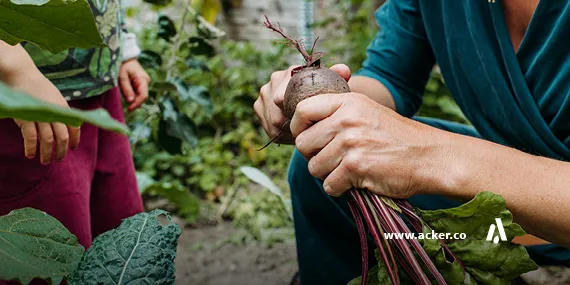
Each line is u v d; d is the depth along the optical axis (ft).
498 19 3.64
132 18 13.15
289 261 7.77
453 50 4.12
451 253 2.64
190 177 11.79
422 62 4.75
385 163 2.67
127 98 5.57
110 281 2.41
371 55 4.83
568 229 2.72
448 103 10.31
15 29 2.17
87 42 2.24
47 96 3.24
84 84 4.13
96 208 4.89
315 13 17.54
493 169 2.73
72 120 1.41
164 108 6.87
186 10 7.36
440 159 2.73
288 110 3.02
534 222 2.77
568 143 3.66
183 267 7.55
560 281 3.97
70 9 2.07
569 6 3.22
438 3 4.18
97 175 4.79
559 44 3.38
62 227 2.44
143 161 11.19
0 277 2.10
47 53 3.85
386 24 4.78
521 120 3.82
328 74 2.97
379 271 2.72
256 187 11.51
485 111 4.15
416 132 2.79
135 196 5.10
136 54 5.69
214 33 7.23
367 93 4.48
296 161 4.37
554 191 2.68
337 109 2.79
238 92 14.20
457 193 2.72
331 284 4.53
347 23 15.16
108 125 1.21
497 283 2.62
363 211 2.75
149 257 2.51
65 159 4.10
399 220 2.68
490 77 3.89
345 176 2.74
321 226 4.45
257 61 15.53
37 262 2.26
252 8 17.79
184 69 10.11
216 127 13.83
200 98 7.14
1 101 1.05
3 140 3.79
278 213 9.75
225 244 8.56
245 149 13.11
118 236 2.59
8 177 3.88
